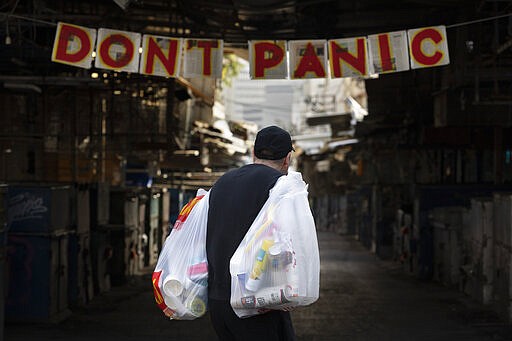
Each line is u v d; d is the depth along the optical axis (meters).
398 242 24.69
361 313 13.41
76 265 13.82
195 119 24.50
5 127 16.56
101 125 17.97
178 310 3.79
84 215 14.36
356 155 39.00
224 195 3.82
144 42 9.72
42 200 11.96
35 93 15.38
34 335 10.98
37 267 12.01
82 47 9.57
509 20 11.77
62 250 12.72
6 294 11.82
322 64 9.88
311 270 3.54
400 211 23.84
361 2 13.13
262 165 3.89
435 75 18.33
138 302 14.83
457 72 14.35
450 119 17.70
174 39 9.75
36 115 15.99
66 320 12.46
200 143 26.12
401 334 11.09
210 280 3.78
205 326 11.95
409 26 13.66
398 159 28.53
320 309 13.95
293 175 3.65
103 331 11.41
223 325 3.76
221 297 3.71
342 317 12.91
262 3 11.72
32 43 12.02
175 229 3.87
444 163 24.02
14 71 13.98
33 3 12.05
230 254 3.72
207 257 3.80
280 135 3.98
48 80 12.92
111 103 16.80
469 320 12.41
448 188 19.08
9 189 11.98
